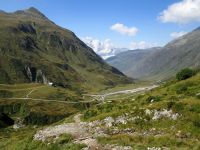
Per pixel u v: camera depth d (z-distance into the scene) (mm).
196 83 69625
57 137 44625
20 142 50688
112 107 61531
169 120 42000
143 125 42906
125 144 35000
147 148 32625
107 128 44500
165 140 35219
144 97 73875
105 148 34312
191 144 33531
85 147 35750
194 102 44719
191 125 39531
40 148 42156
